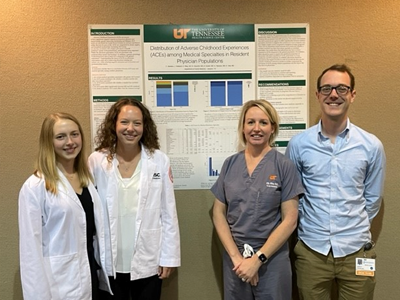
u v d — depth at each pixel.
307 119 1.86
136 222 1.49
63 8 1.78
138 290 1.58
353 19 1.82
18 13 1.77
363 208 1.59
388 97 1.85
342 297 1.61
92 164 1.55
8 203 1.83
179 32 1.80
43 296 1.27
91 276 1.45
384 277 1.91
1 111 1.79
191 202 1.88
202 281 1.90
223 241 1.55
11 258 1.84
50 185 1.31
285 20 1.82
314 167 1.57
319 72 1.84
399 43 1.83
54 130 1.33
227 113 1.85
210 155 1.86
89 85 1.81
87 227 1.42
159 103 1.83
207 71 1.83
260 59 1.83
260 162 1.55
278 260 1.51
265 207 1.49
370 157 1.55
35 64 1.79
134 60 1.81
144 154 1.57
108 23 1.79
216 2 1.80
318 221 1.56
